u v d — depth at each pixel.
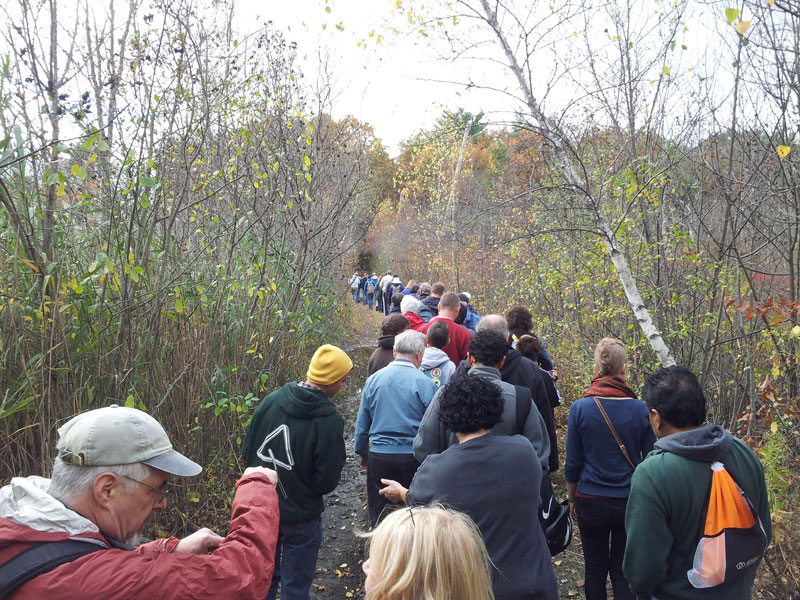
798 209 4.18
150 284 4.48
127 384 4.13
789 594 3.25
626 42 5.19
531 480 2.36
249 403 4.72
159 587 1.47
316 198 6.78
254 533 1.73
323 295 8.86
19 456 3.55
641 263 5.77
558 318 8.32
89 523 1.52
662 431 2.40
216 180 5.33
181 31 4.73
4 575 1.38
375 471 4.15
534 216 7.68
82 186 4.19
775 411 3.89
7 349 3.53
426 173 15.21
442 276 14.77
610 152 6.05
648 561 2.16
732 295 5.21
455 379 2.56
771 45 4.00
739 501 2.11
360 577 4.48
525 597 2.23
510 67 4.75
